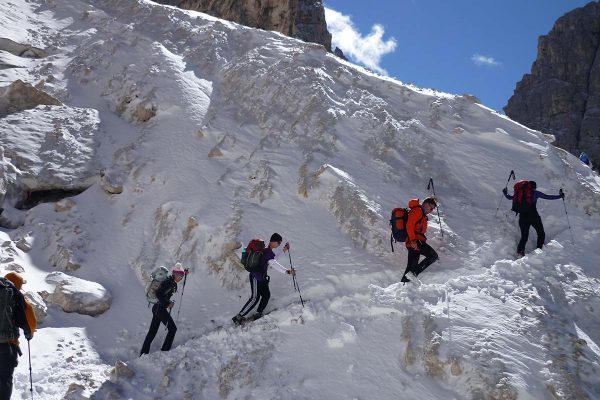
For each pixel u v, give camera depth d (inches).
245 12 1423.5
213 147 532.7
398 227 382.3
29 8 845.8
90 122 572.1
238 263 416.2
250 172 500.4
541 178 509.4
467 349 299.1
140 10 828.6
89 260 432.1
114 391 298.2
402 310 330.6
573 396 275.1
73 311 374.3
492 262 406.9
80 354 340.5
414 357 301.0
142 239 452.8
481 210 472.4
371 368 302.7
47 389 297.9
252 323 351.3
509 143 547.5
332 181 465.7
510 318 325.4
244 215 452.1
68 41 754.8
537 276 370.9
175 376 321.4
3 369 250.4
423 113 584.4
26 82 592.1
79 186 502.0
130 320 384.8
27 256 420.8
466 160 525.3
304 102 568.4
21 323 264.7
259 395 301.1
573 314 343.9
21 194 484.1
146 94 609.6
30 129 541.0
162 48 702.5
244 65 649.0
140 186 501.4
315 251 417.1
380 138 533.3
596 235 432.8
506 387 276.2
